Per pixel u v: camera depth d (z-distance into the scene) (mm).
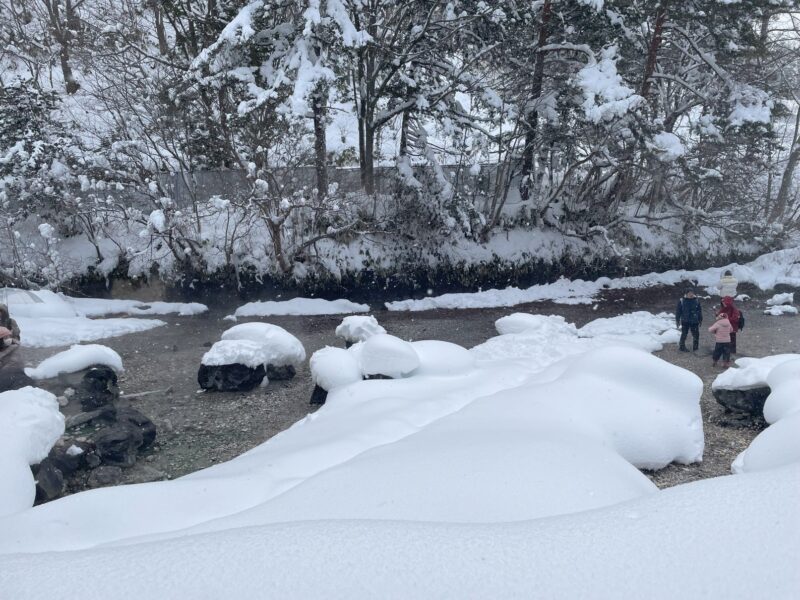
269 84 17078
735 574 1875
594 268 22500
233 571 2010
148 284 18375
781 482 2391
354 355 9711
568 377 7312
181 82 16953
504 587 1894
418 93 19672
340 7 16156
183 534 3482
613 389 6953
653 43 21047
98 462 7109
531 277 21703
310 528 2371
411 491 3922
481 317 17719
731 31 21000
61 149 17078
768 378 8000
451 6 18812
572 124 20281
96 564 2096
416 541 2197
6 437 5570
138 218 17141
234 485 4648
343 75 17703
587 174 23719
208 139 18469
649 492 4570
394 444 5352
